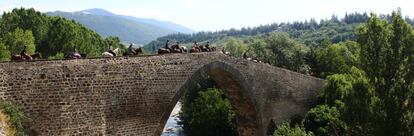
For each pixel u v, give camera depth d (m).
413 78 34.16
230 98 47.31
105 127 30.27
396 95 34.16
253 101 45.44
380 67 35.03
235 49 122.81
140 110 32.50
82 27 96.00
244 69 44.16
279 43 106.94
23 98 26.70
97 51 91.06
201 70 38.22
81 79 29.22
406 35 34.56
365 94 35.44
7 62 26.27
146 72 33.12
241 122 48.78
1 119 23.69
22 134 25.88
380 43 35.12
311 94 55.12
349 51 91.25
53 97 27.91
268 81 47.75
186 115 84.38
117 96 31.09
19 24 79.25
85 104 29.33
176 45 38.12
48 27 82.19
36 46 78.69
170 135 78.50
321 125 48.03
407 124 33.84
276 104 48.97
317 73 87.44
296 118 52.47
